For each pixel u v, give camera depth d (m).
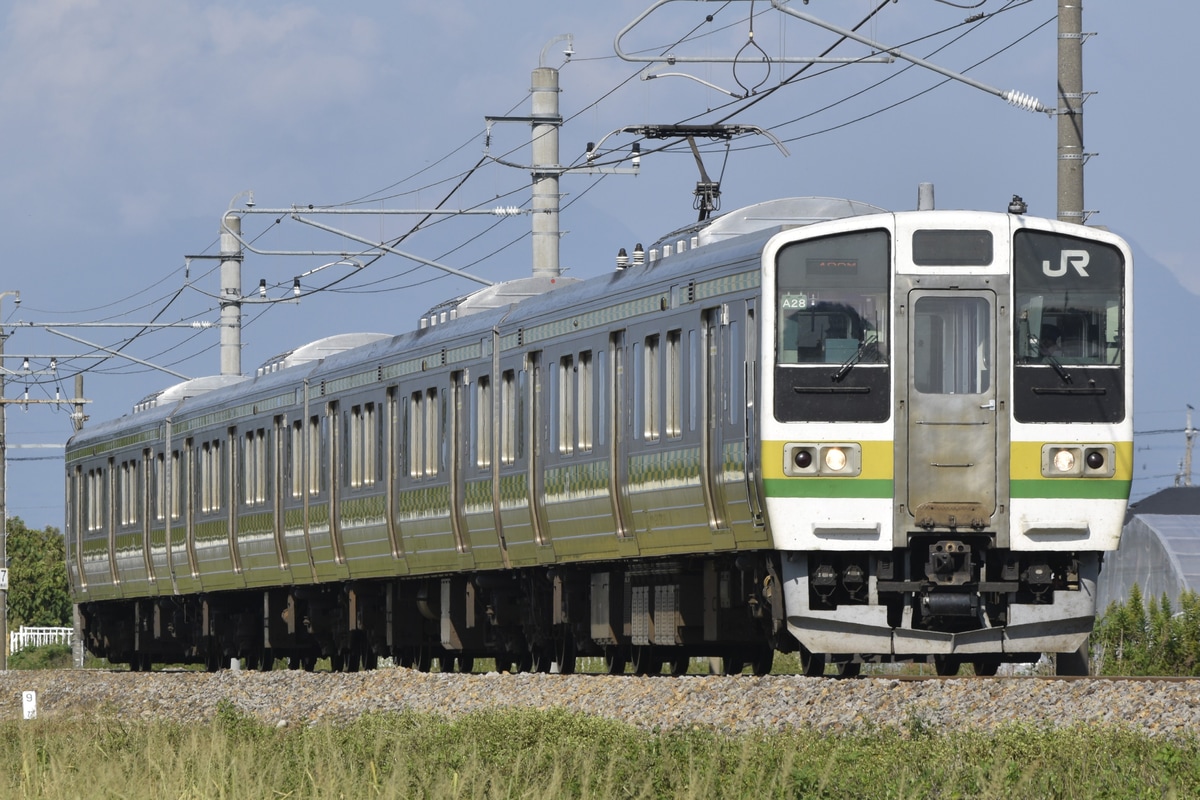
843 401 53.00
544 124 84.94
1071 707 44.03
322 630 91.12
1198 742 38.03
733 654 66.00
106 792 39.91
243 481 96.06
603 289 64.31
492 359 71.94
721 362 56.12
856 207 60.59
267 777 40.38
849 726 43.91
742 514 54.91
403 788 37.19
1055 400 53.59
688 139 76.12
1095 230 54.12
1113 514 53.75
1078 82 61.97
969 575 53.00
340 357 87.12
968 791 34.25
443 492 75.62
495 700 58.72
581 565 68.44
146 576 109.31
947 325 53.50
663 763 38.06
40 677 98.94
